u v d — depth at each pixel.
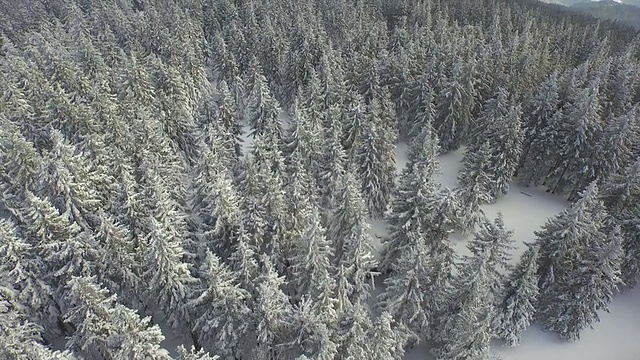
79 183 29.09
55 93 42.84
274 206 32.50
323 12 91.56
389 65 63.28
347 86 61.75
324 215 40.25
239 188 35.84
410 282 30.12
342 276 28.95
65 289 28.33
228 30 81.00
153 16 78.94
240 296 27.05
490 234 31.80
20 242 26.55
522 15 100.94
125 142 39.00
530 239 47.94
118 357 20.48
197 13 88.88
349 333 25.06
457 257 35.97
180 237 31.47
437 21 86.19
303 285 30.81
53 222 26.45
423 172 34.16
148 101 50.62
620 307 41.19
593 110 47.72
